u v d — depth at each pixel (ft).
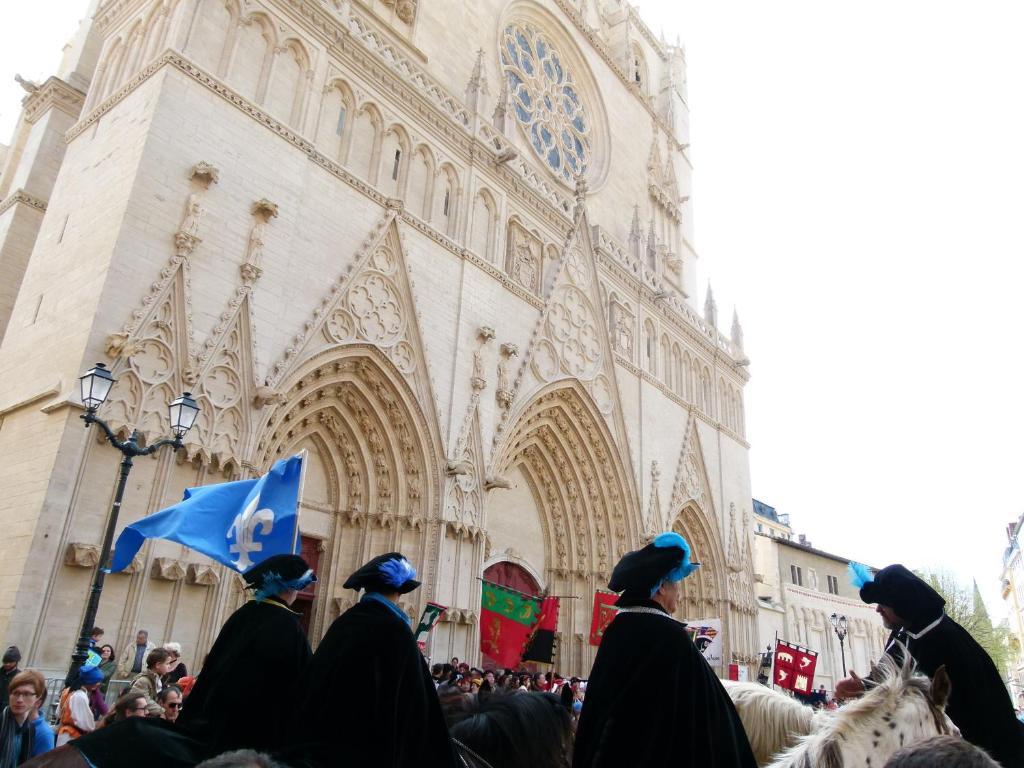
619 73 146.10
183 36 64.75
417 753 13.74
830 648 168.35
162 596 52.47
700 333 136.46
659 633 12.61
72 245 59.67
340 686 13.38
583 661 95.30
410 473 75.15
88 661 41.34
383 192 79.51
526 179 101.60
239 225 63.16
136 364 53.36
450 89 99.81
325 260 70.18
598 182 128.36
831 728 12.94
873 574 18.88
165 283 56.18
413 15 95.50
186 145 61.05
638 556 14.16
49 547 46.88
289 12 74.84
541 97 123.65
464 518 77.87
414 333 77.10
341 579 70.90
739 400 145.38
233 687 15.47
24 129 90.53
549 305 97.66
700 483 123.13
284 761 12.29
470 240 88.89
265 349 62.49
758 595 160.76
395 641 14.06
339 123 78.43
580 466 101.91
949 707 16.58
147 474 52.44
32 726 26.17
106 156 62.28
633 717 11.85
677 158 161.07
